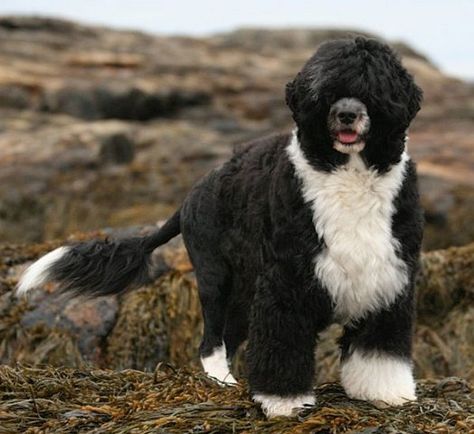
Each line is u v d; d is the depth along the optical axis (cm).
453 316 1027
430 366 988
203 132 2397
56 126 2227
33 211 1778
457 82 3247
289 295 623
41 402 659
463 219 1692
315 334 639
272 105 2797
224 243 729
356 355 657
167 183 1892
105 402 671
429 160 2052
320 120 605
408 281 634
